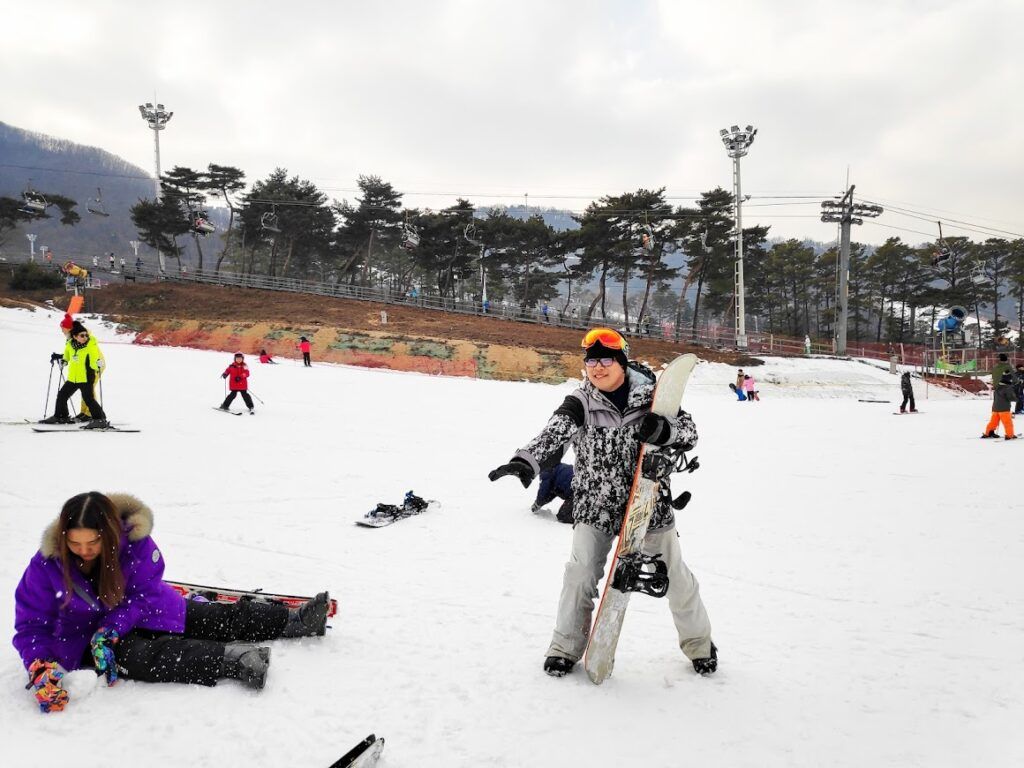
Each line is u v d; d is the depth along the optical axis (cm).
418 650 353
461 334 4384
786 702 308
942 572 532
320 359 3875
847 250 5203
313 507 707
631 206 6219
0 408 1380
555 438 308
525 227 6406
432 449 1154
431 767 246
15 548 507
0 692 284
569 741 268
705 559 566
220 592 371
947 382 4403
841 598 469
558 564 536
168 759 244
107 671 292
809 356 4881
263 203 7069
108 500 289
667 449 309
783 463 1114
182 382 2034
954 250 8019
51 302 4909
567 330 4859
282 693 296
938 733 282
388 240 7050
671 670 340
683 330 5631
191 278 5819
